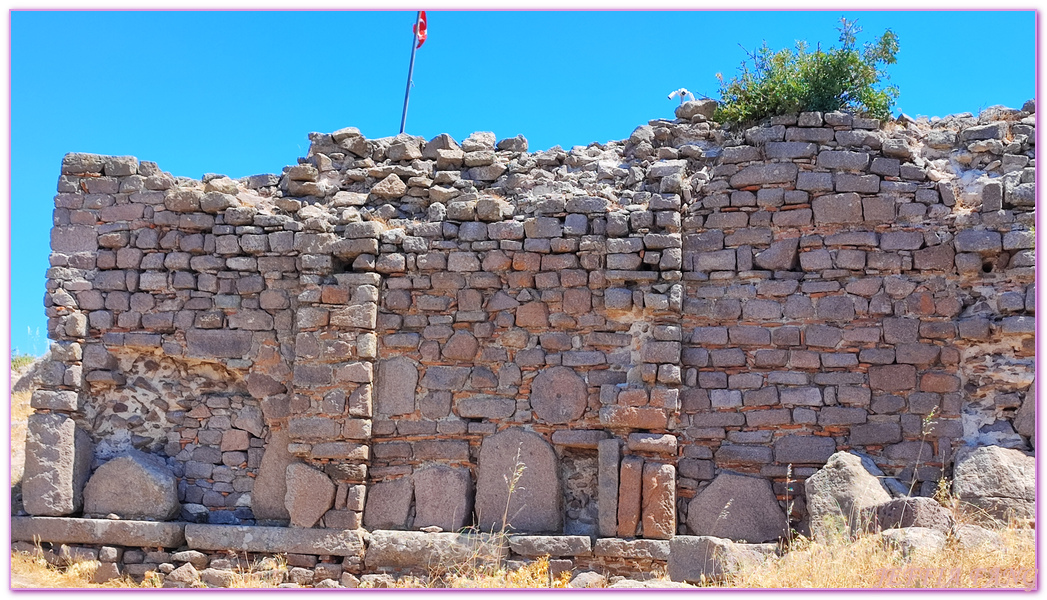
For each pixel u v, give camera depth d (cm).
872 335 1159
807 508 1089
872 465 1115
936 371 1145
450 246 1239
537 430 1197
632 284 1204
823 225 1188
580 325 1204
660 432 1153
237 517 1241
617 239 1203
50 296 1280
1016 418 1122
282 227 1277
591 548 1130
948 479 1112
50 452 1233
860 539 926
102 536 1201
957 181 1198
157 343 1270
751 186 1209
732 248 1205
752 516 1139
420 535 1162
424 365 1228
